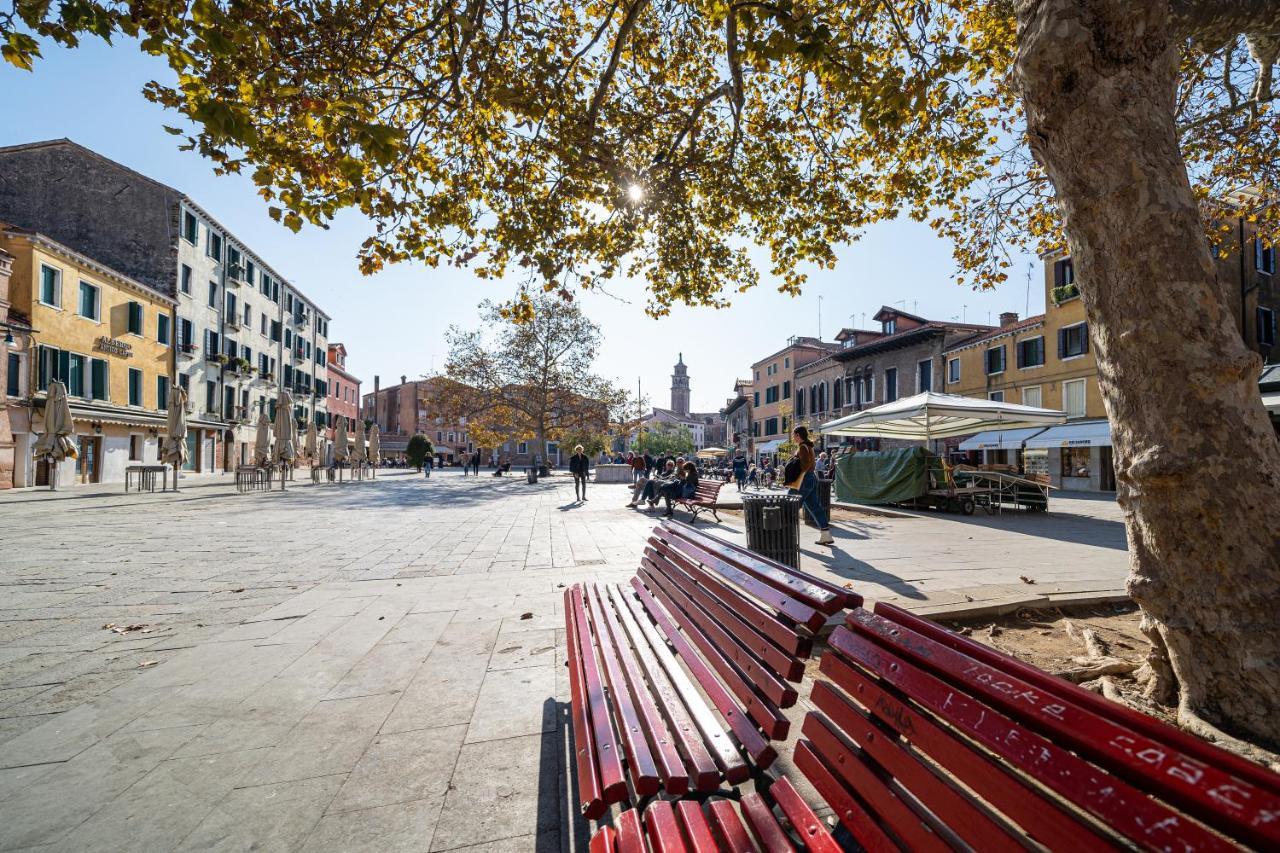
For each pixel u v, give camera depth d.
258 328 40.12
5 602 5.29
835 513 13.62
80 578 6.28
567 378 36.81
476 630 4.43
